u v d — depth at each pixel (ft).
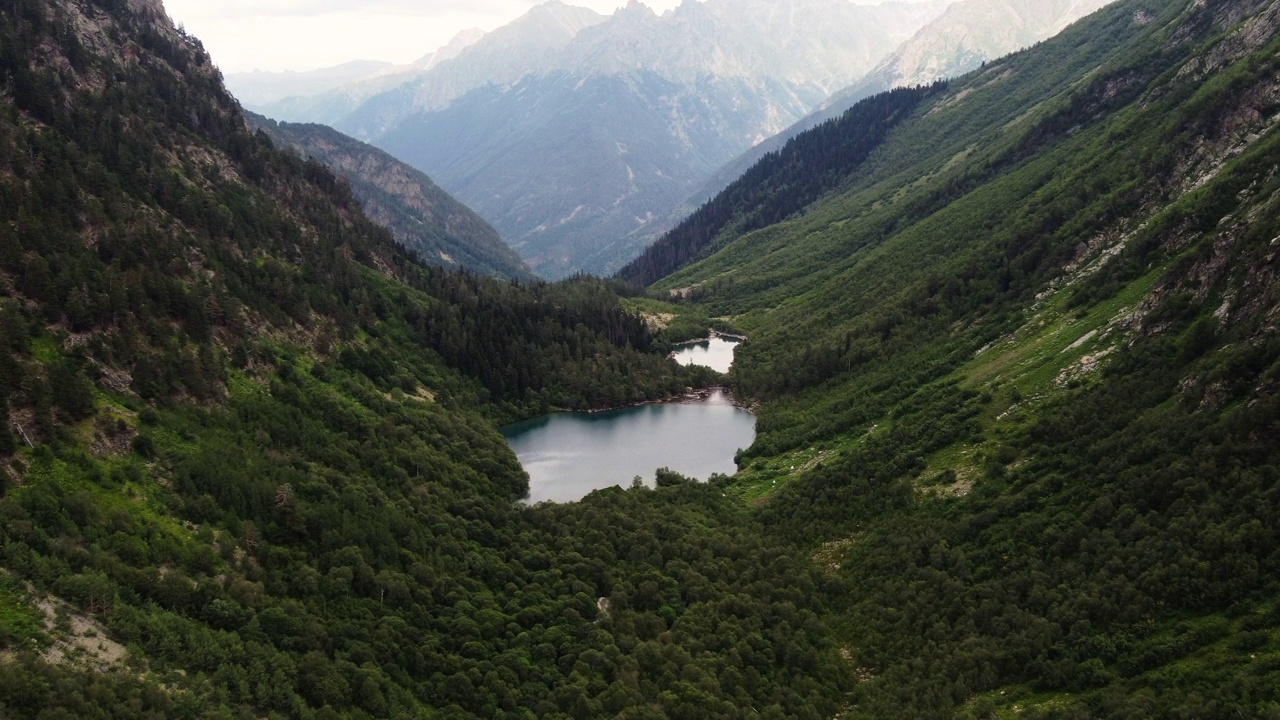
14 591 260.42
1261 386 323.37
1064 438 408.67
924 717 296.10
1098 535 334.85
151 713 239.71
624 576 420.36
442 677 329.72
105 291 449.48
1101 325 483.51
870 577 408.46
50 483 319.27
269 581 339.77
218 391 463.83
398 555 391.04
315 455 465.06
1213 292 402.31
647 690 333.83
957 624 343.46
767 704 332.60
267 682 285.02
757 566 433.07
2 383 340.39
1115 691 271.69
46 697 229.04
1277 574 271.69
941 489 440.45
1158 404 378.32
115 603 274.77
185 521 348.18
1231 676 250.57
